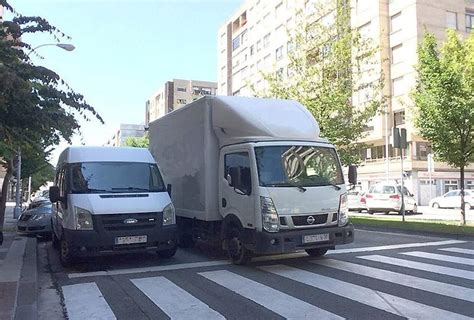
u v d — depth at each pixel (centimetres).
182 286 744
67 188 948
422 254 995
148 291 718
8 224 2158
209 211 973
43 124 940
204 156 985
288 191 835
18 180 2511
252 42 7156
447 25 4400
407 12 4372
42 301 683
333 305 610
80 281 806
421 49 1562
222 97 970
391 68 4528
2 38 982
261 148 859
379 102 2031
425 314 561
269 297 659
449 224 1530
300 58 2069
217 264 926
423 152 4428
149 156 1070
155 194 967
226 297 668
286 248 814
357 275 788
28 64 951
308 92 2016
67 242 891
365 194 2753
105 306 638
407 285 708
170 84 11875
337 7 2052
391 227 1470
